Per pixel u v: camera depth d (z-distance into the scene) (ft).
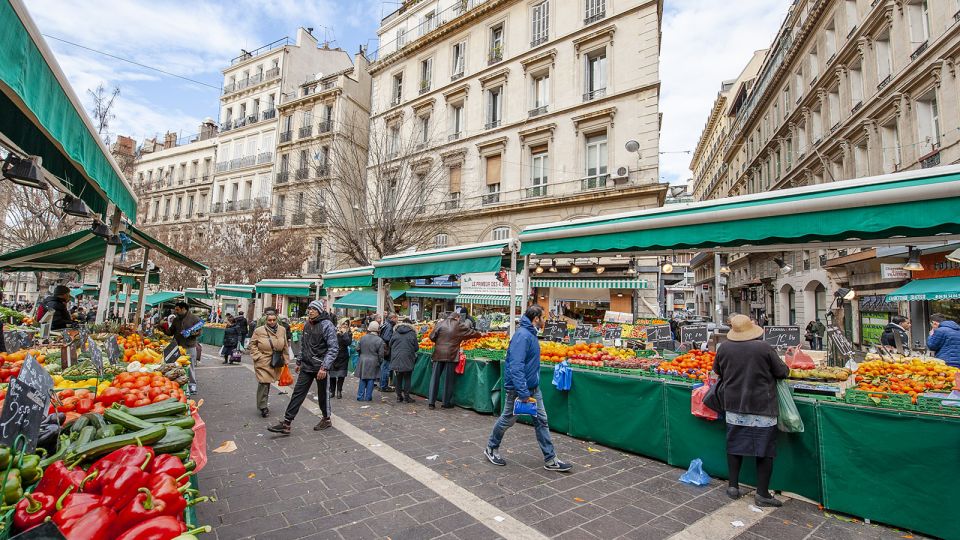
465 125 79.71
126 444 6.26
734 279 125.29
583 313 64.44
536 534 10.66
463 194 77.00
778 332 19.58
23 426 5.58
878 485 11.43
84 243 28.66
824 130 68.74
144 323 52.03
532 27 74.33
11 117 13.62
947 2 42.04
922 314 45.50
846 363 17.67
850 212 13.15
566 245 20.58
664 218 16.99
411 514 11.59
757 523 11.42
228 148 125.29
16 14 7.43
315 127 104.68
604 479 14.30
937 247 39.88
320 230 90.22
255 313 106.63
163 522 4.63
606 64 66.08
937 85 42.78
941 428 10.80
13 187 47.73
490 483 13.78
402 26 95.91
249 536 10.38
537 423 15.20
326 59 129.90
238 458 15.90
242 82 126.82
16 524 4.53
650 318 54.75
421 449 17.13
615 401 17.57
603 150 66.18
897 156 50.96
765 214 14.61
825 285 65.98
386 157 65.16
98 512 4.47
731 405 12.91
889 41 52.85
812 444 12.78
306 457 16.05
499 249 23.80
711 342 24.40
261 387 22.57
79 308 58.80
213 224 107.65
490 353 24.02
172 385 11.65
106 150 14.02
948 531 10.44
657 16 65.31
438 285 60.85
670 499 12.82
